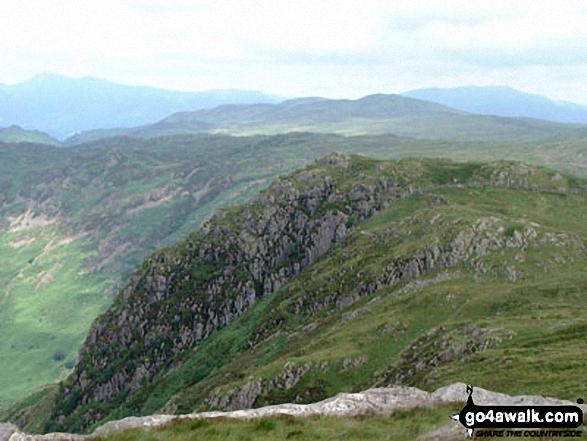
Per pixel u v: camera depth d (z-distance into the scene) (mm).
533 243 179875
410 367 119125
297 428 36844
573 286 140750
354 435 35531
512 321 115750
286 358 164250
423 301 156250
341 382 137875
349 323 176625
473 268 176750
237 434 35719
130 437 35375
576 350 83500
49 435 36844
